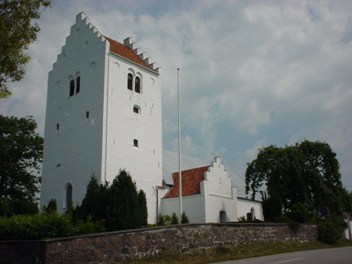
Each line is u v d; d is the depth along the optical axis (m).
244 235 25.98
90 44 39.19
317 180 41.72
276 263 17.77
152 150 39.41
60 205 36.66
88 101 37.44
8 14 17.17
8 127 47.22
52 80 42.66
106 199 23.97
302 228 33.00
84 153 36.03
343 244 36.59
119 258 18.59
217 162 38.59
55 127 40.22
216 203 36.84
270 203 38.62
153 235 20.30
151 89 41.44
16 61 17.69
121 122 36.91
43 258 16.16
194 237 22.33
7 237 18.81
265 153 41.88
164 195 38.91
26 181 47.62
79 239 17.38
